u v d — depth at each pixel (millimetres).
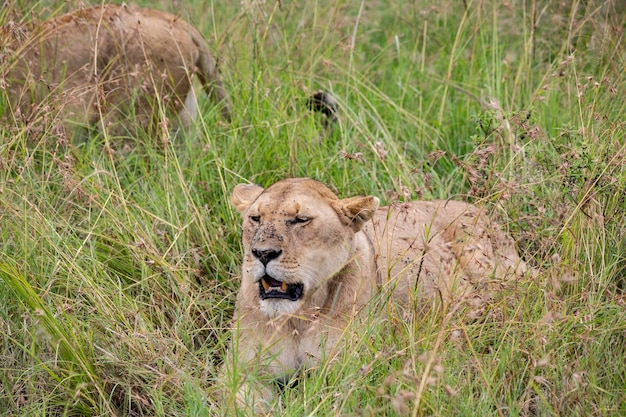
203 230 10898
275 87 13070
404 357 8289
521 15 15227
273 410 8242
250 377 8062
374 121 12898
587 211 9805
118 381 8766
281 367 8961
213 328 9320
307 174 12031
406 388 7996
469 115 13211
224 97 13281
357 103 13430
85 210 10844
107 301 9523
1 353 9141
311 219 8602
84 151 11992
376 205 8898
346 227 8922
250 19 14070
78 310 9453
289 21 15094
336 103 13305
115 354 9000
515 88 13234
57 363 8883
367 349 8477
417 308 9203
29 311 9211
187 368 8734
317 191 8969
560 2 14453
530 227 10031
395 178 11609
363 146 12352
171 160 11586
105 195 11023
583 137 10594
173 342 9281
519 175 10766
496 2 15250
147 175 11578
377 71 14859
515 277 9289
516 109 12664
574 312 8891
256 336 8938
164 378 8570
